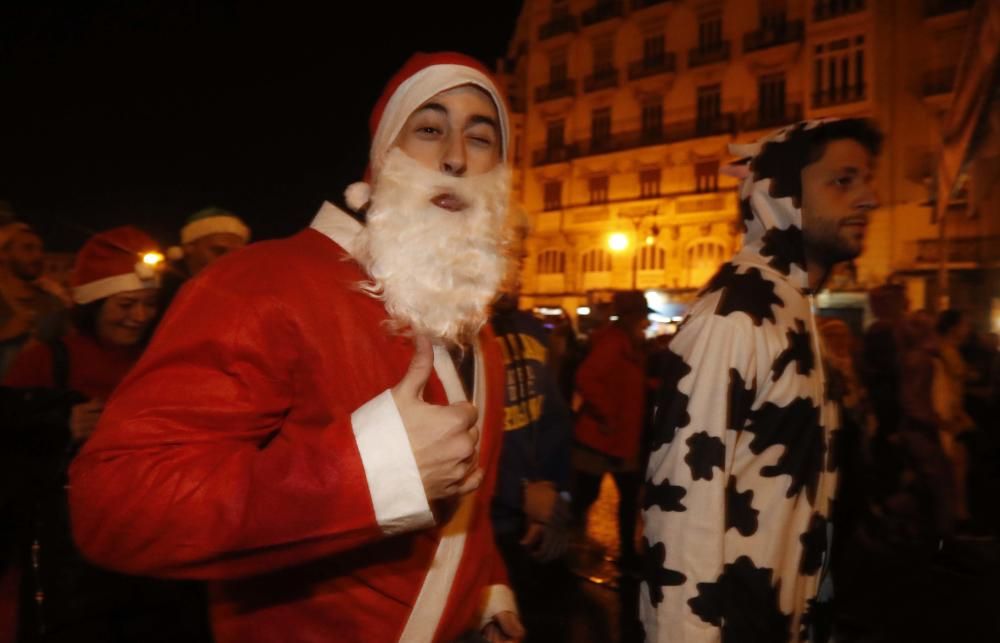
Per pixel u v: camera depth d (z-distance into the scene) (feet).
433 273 3.49
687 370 5.29
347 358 3.36
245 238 10.92
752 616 5.07
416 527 2.92
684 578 4.94
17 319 8.36
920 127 61.41
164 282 9.47
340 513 2.79
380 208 3.61
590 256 93.61
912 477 15.84
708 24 85.20
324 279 3.46
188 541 2.69
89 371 8.06
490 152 3.96
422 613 3.57
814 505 5.44
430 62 3.92
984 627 12.34
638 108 90.38
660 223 86.48
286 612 3.45
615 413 15.03
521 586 8.48
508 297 8.53
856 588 13.60
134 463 2.76
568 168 95.86
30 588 5.72
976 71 15.71
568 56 97.30
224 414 2.99
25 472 5.51
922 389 16.08
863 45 68.49
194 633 7.50
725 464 5.09
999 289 22.68
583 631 12.75
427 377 3.08
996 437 18.10
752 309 5.38
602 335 15.47
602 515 20.93
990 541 16.03
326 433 2.95
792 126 5.99
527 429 8.35
